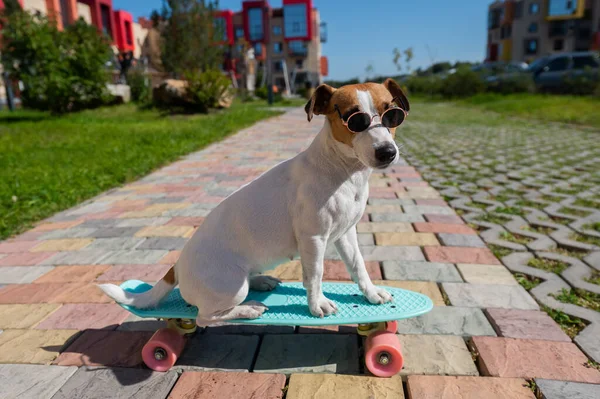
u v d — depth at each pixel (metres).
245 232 0.72
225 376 0.72
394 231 1.33
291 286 0.88
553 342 0.77
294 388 0.68
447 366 0.72
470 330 0.82
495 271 1.06
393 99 0.71
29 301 1.00
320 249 0.72
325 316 0.74
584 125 3.83
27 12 4.72
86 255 1.26
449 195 1.72
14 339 0.85
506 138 3.23
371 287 0.79
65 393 0.70
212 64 8.48
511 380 0.68
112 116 5.09
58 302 0.99
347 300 0.80
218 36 8.68
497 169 2.17
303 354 0.77
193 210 1.64
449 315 0.87
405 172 2.13
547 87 6.53
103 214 1.65
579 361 0.72
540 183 1.87
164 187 2.00
